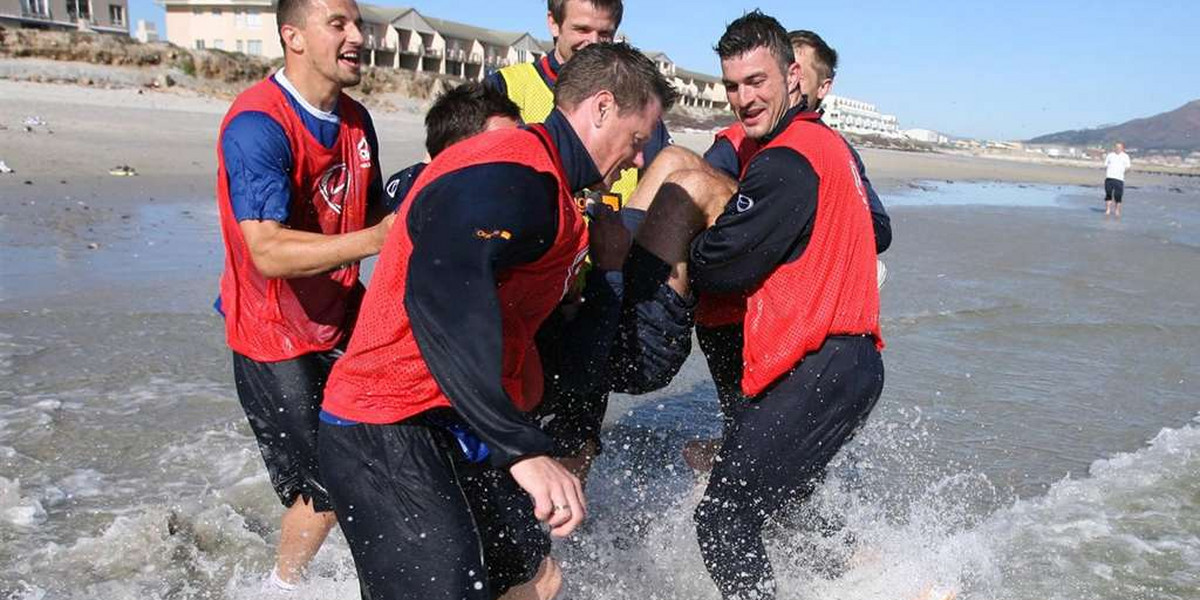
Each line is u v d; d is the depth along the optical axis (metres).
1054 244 14.30
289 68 3.15
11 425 4.63
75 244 9.09
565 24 3.81
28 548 3.56
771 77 3.27
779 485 3.21
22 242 8.98
